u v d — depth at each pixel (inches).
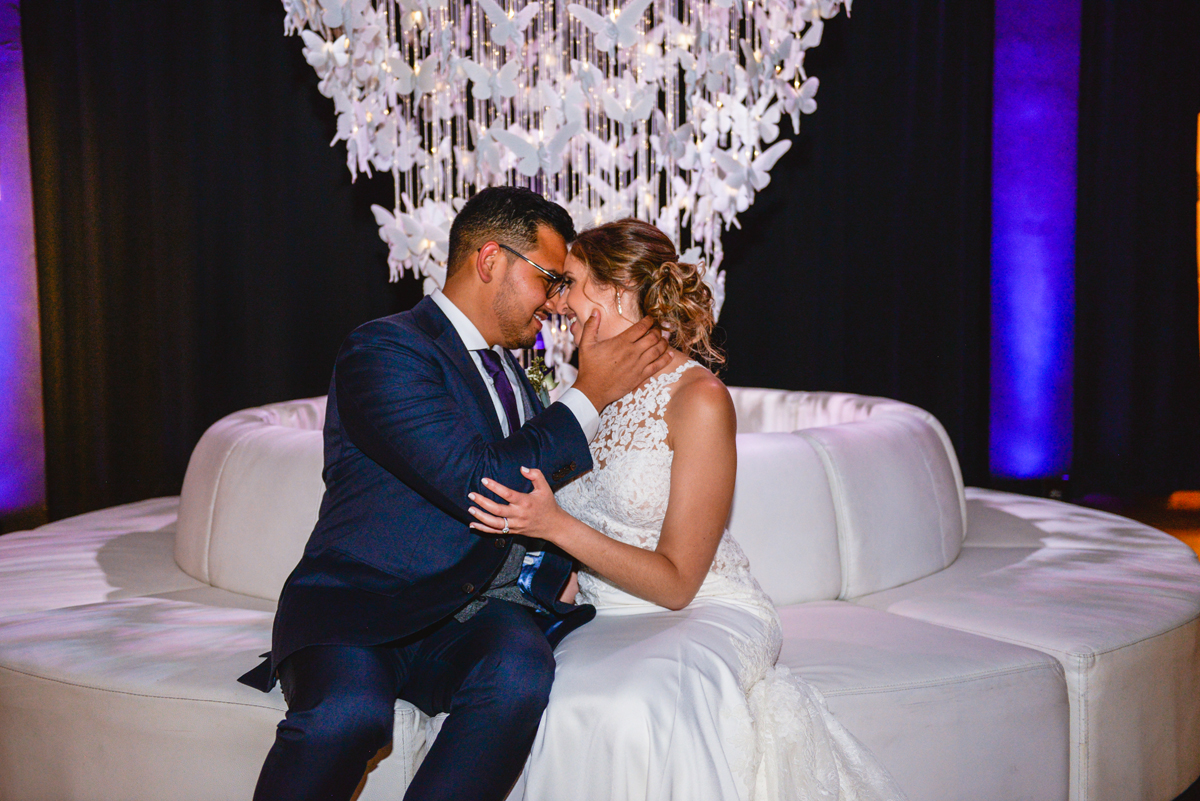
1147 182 231.6
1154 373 235.5
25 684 76.7
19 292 181.8
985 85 220.2
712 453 70.1
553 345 118.3
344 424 67.7
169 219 181.3
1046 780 79.7
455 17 115.0
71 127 177.3
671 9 111.0
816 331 215.2
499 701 60.6
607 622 72.7
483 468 63.4
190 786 71.5
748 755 63.0
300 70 190.5
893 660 78.7
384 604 64.5
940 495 114.1
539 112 120.8
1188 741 91.0
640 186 115.0
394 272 118.3
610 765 60.0
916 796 75.0
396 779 67.0
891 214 215.3
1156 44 227.9
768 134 113.3
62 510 182.2
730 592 75.4
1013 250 227.8
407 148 115.0
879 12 211.3
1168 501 224.7
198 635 84.4
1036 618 89.9
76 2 174.6
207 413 188.1
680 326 73.8
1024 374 230.2
